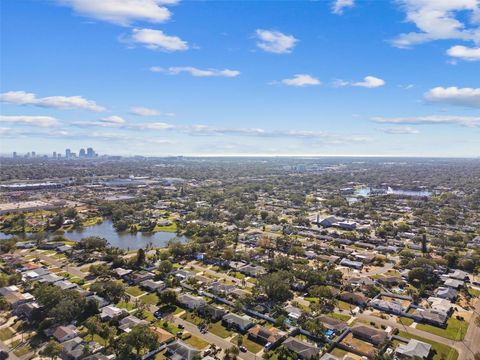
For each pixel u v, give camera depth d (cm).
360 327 14938
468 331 15338
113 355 13200
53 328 14675
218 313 16150
